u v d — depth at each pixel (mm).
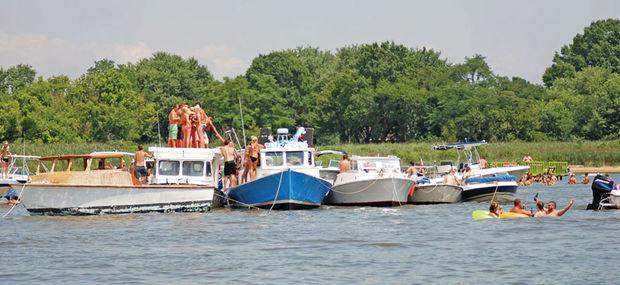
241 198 127875
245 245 88938
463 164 169375
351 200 132250
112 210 116000
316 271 74062
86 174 115562
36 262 79125
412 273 72750
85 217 114312
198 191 120875
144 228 103188
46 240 93125
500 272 72625
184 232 99375
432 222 108125
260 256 81812
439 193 137375
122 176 116562
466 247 85875
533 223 104375
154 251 85125
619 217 109688
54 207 114938
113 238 94500
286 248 86750
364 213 121188
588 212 116938
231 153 133000
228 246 88312
